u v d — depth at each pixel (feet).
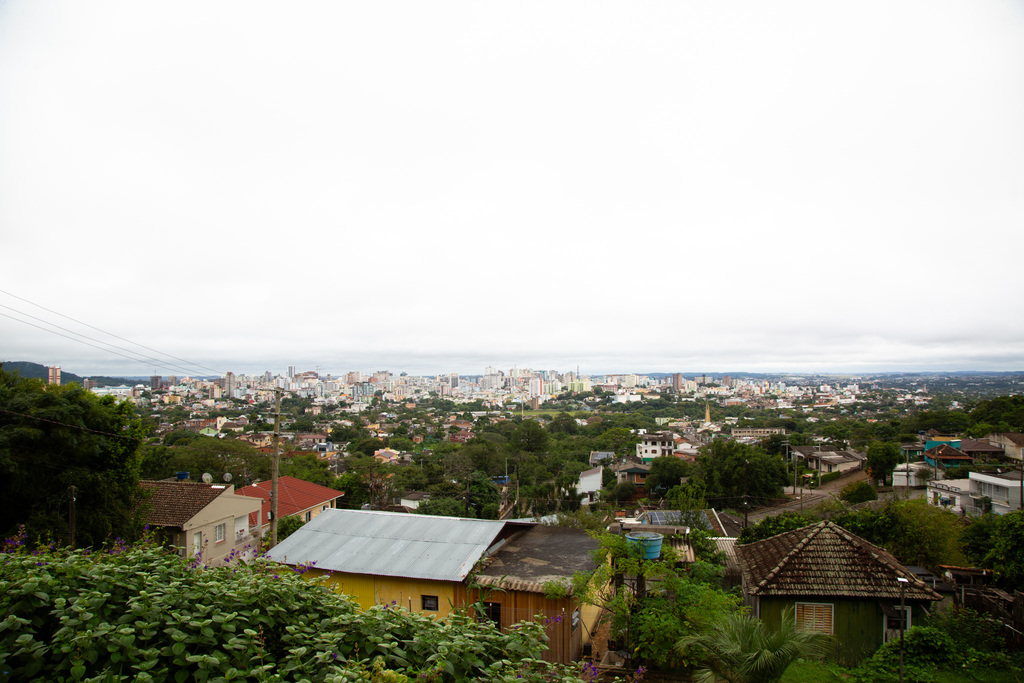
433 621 14.47
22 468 45.93
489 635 14.08
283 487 88.12
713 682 21.90
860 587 32.45
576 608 32.89
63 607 12.72
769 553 38.42
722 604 28.94
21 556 15.49
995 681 27.45
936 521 51.44
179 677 11.26
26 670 11.10
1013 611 33.45
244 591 14.10
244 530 69.31
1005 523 45.93
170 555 17.25
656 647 29.01
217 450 118.21
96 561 16.40
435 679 12.07
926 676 27.86
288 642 13.94
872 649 31.58
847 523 53.83
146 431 59.31
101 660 11.89
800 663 30.76
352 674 11.05
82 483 49.19
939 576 46.14
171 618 12.97
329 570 33.91
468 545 35.88
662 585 31.09
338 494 93.35
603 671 28.35
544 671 14.07
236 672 11.03
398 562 34.14
